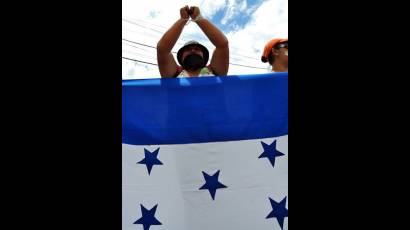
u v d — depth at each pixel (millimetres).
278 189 2004
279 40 2564
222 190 2016
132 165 2025
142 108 2111
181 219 1975
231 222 1973
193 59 2363
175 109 2117
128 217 1957
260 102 2133
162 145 2070
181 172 2039
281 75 2162
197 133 2090
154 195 1998
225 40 2318
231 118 2111
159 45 2283
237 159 2062
